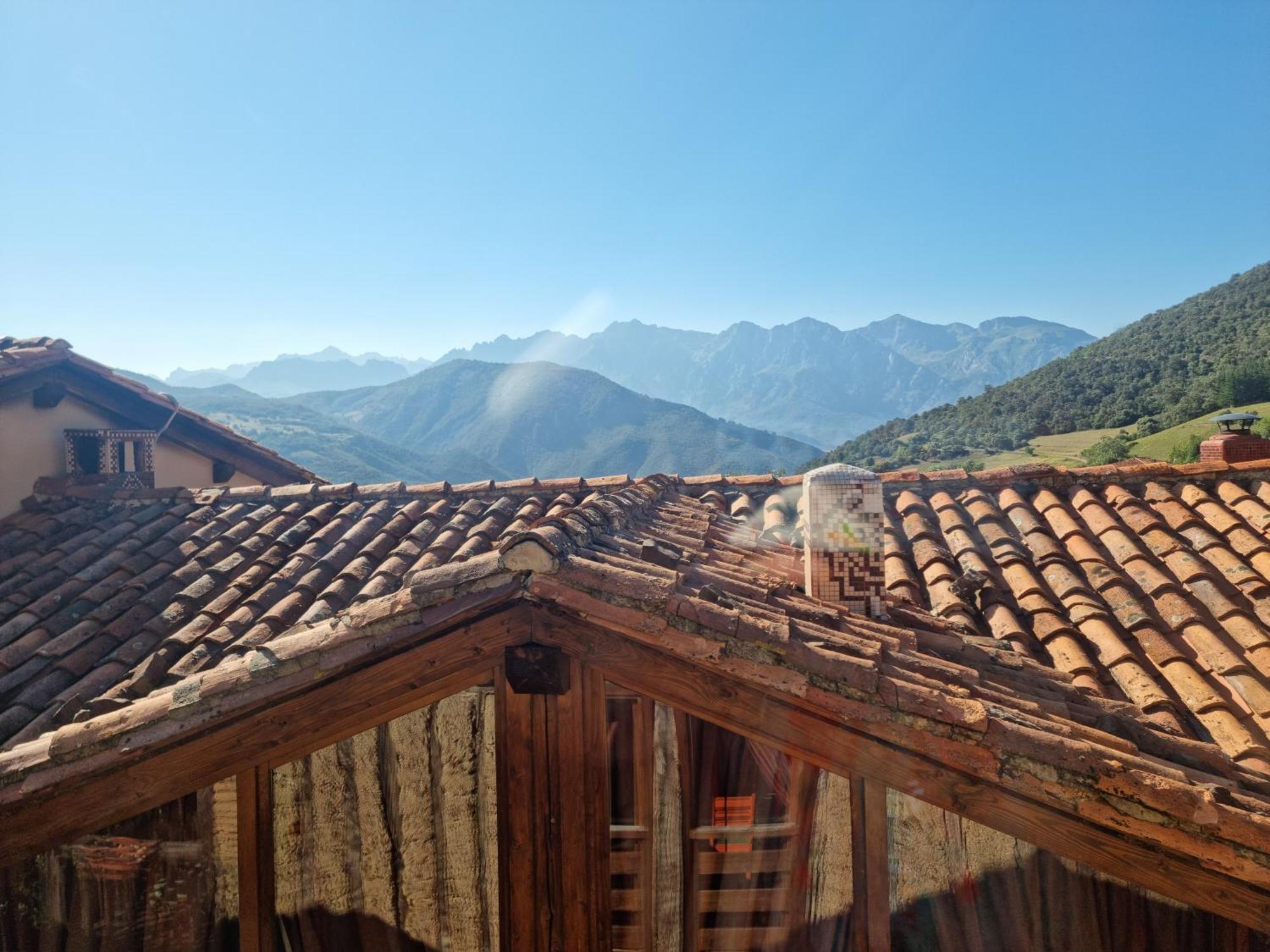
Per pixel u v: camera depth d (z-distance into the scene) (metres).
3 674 6.55
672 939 3.96
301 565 7.61
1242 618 6.14
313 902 4.22
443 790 4.13
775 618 3.80
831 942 3.90
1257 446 9.90
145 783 3.82
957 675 4.14
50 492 9.42
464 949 4.12
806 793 3.95
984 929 3.85
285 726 3.86
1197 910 3.74
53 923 4.27
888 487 8.62
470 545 7.68
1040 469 8.34
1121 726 4.32
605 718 3.87
